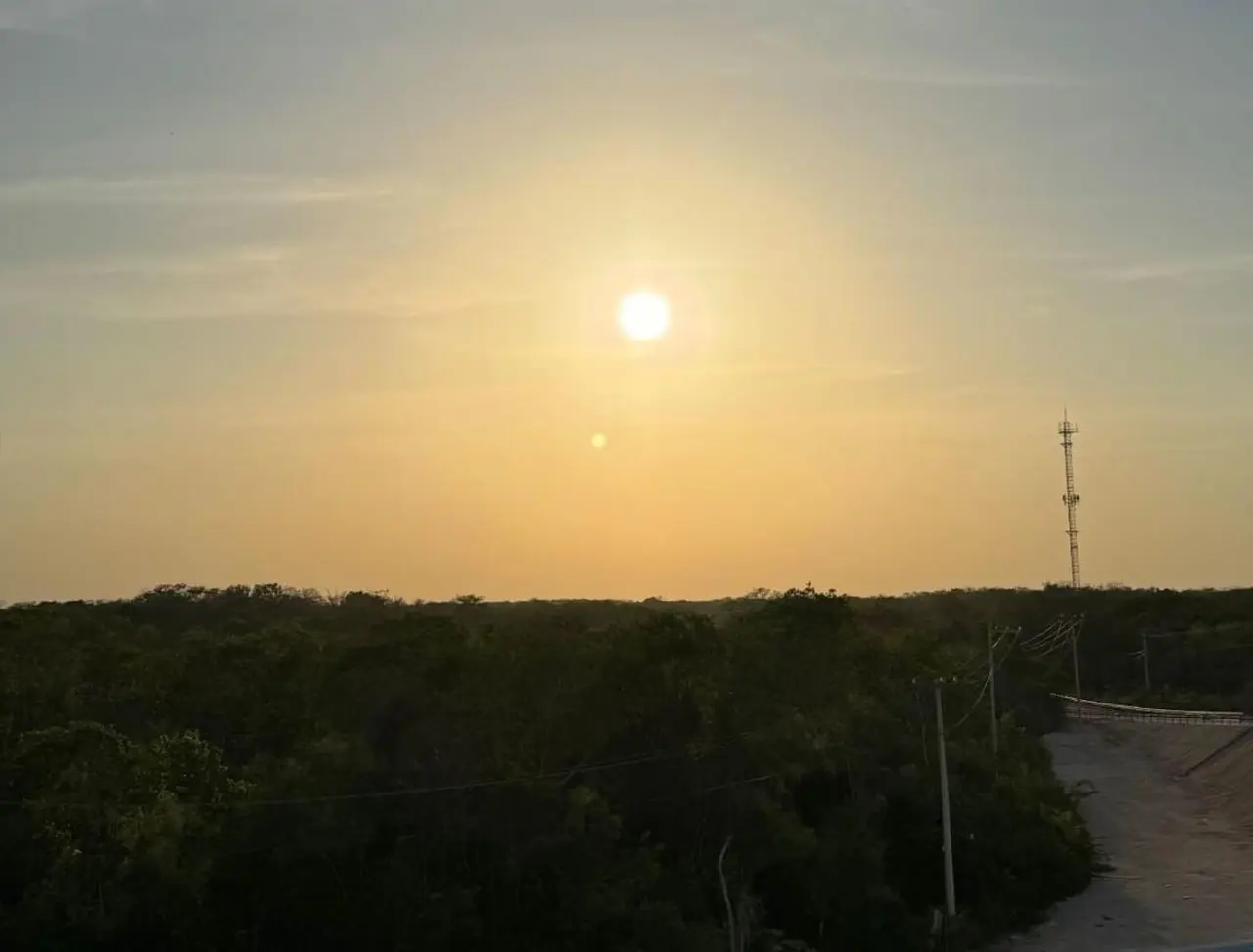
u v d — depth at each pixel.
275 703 42.75
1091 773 77.56
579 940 36.84
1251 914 48.09
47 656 45.25
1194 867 55.97
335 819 35.16
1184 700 100.75
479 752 38.38
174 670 44.56
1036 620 124.19
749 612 52.75
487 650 40.38
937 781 50.09
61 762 35.53
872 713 50.31
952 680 55.12
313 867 35.19
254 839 34.53
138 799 34.62
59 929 32.47
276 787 35.47
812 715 46.44
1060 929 47.75
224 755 41.66
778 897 43.72
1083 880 53.38
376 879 35.56
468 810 37.50
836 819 45.72
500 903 37.09
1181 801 69.69
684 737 42.41
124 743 36.66
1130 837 62.41
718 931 38.97
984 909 47.50
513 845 37.41
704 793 41.91
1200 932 45.94
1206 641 111.44
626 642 42.06
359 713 38.38
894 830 49.38
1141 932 46.53
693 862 41.59
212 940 34.44
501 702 39.09
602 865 37.75
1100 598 131.50
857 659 52.03
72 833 33.94
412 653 39.50
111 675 45.03
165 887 32.91
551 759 40.34
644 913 37.31
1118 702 105.50
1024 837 51.75
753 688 43.66
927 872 48.72
